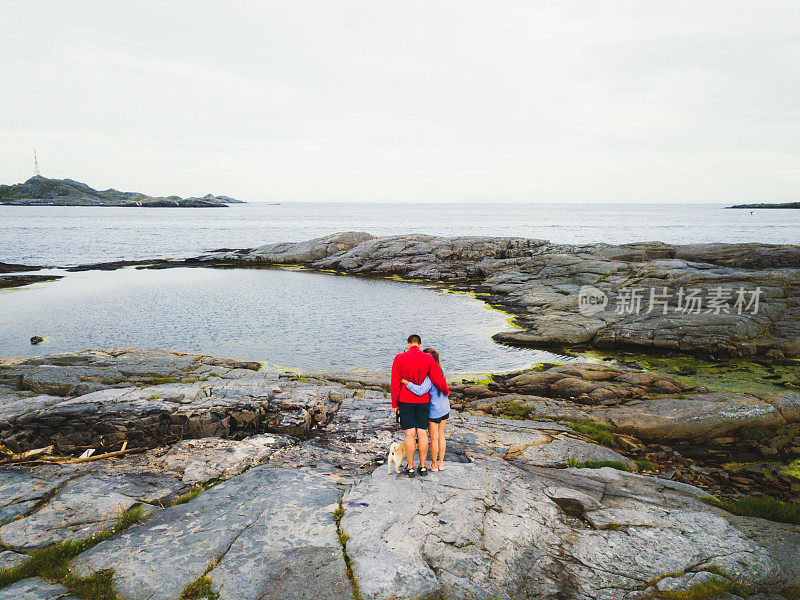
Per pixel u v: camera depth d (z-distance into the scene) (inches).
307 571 169.3
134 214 7755.9
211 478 265.3
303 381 570.9
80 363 609.0
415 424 253.3
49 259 2162.9
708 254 1257.4
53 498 232.5
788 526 225.3
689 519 226.2
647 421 459.5
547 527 212.7
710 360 729.0
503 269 1587.1
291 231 4131.4
